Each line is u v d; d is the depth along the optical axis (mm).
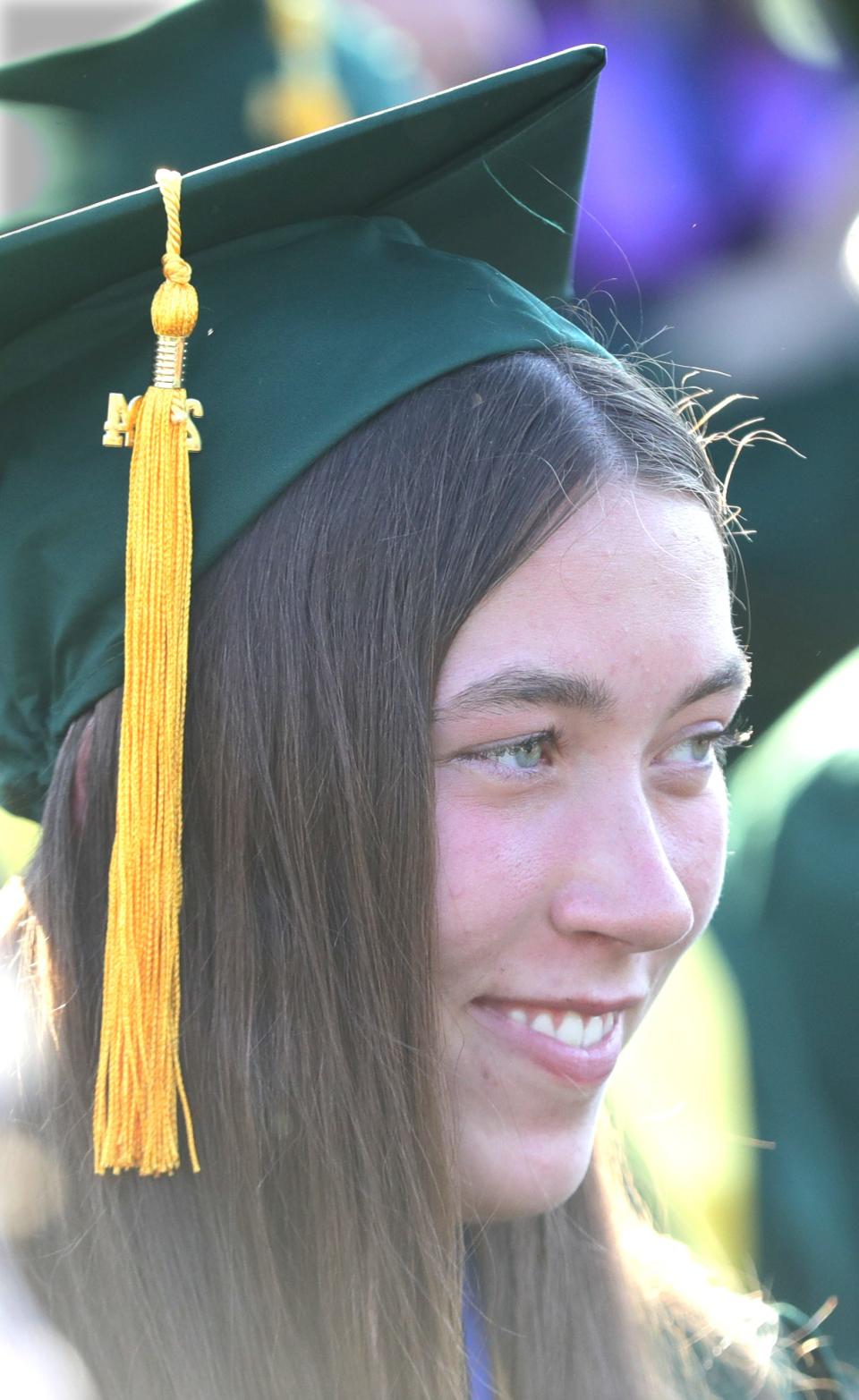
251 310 6297
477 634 5820
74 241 6051
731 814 12734
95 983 6297
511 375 6059
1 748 6785
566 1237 7941
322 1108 6023
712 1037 11844
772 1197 11180
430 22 16469
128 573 5922
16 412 6480
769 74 17828
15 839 9328
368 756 5863
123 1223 6164
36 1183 6219
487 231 7125
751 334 17734
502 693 5797
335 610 5902
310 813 5926
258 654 5977
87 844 6332
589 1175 8133
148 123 7109
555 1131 6254
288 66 7363
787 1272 11062
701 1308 8516
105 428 6117
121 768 5895
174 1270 6133
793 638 17484
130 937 5824
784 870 11695
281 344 6188
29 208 6992
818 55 17797
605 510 5910
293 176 6180
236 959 6062
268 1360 6086
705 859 6477
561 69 6410
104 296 6328
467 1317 7492
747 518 17516
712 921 12109
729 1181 11312
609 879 5922
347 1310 6113
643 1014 6605
